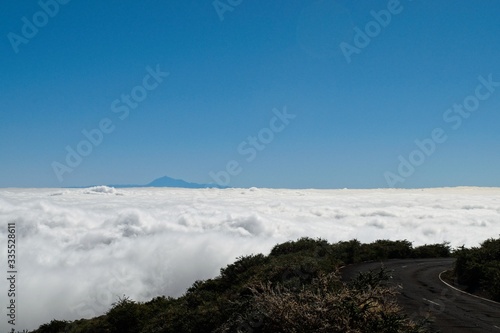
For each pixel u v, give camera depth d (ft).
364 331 26.66
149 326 48.16
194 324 43.50
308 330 26.89
